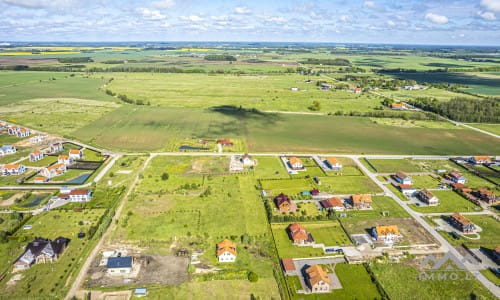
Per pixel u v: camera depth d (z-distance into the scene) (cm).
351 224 9550
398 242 8706
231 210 10112
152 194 10988
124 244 8400
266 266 7750
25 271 7431
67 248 8206
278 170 13138
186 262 7806
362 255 8169
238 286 7100
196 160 14000
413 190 11425
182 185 11625
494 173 13238
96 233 8625
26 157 14112
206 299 6738
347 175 12850
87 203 10344
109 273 7388
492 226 9494
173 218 9594
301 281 7306
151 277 7294
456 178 12344
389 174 13012
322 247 8506
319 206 10506
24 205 10225
